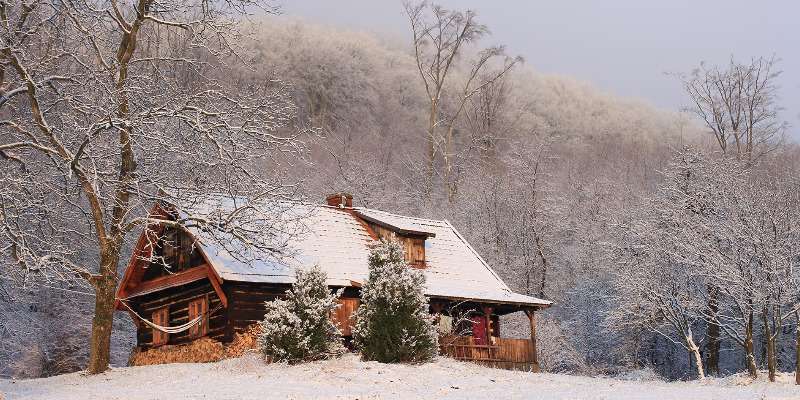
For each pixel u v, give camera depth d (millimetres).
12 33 23906
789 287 31234
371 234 36125
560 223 52625
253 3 27016
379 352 26438
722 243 35125
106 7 26484
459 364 27656
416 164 62344
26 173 25031
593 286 48031
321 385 21984
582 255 50219
